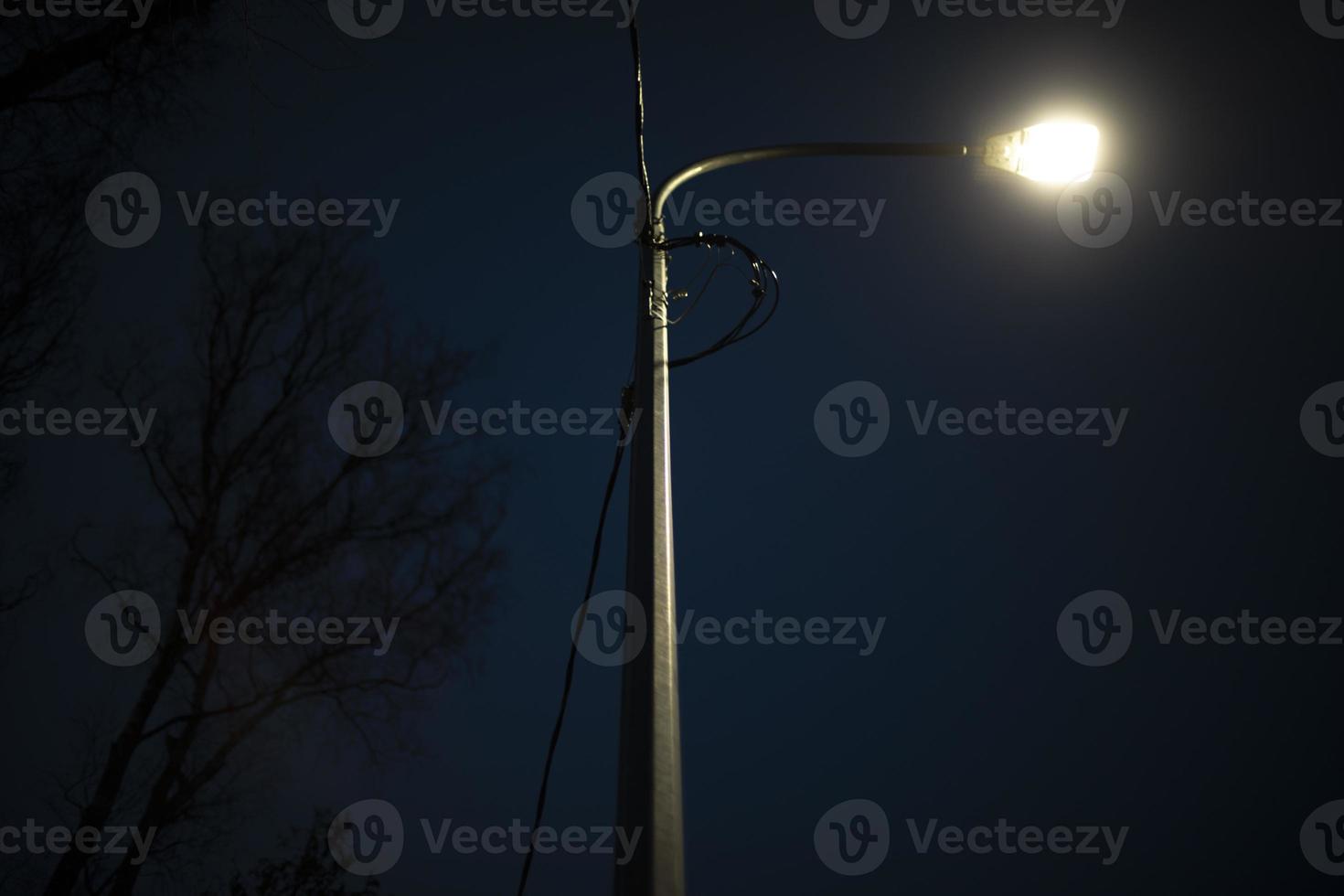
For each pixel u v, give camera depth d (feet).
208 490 47.16
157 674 44.45
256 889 42.98
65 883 41.60
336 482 49.32
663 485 14.05
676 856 9.76
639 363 16.31
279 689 45.91
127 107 32.86
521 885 19.15
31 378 43.47
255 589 46.85
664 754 10.52
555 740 19.69
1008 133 21.84
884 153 21.21
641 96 19.06
